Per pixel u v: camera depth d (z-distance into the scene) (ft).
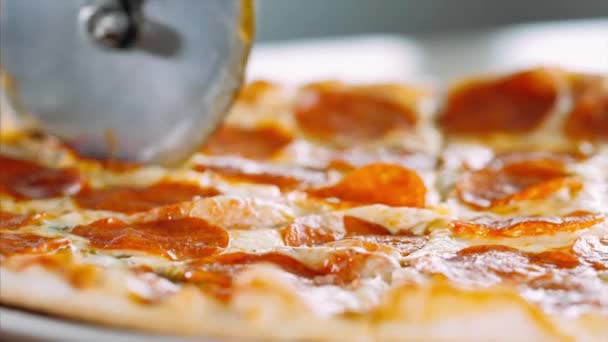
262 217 1.53
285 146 1.79
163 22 1.60
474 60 2.19
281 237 1.49
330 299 1.34
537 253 1.44
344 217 1.53
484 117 1.90
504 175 1.69
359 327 1.30
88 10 1.60
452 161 1.77
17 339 1.31
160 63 1.62
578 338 1.30
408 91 1.95
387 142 1.85
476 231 1.48
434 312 1.30
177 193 1.62
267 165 1.75
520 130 1.87
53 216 1.54
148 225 1.52
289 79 2.15
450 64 2.18
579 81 1.92
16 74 1.66
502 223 1.52
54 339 1.30
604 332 1.30
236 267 1.41
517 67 2.13
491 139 1.86
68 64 1.64
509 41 2.29
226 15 1.59
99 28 1.59
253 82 1.93
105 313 1.33
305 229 1.51
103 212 1.55
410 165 1.75
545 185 1.58
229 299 1.33
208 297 1.33
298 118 1.90
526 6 2.94
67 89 1.65
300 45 2.39
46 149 1.74
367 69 2.19
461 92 1.95
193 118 1.63
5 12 1.65
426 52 2.26
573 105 1.89
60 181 1.65
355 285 1.36
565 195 1.58
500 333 1.30
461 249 1.45
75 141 1.68
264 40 3.03
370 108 1.92
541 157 1.78
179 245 1.46
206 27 1.60
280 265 1.41
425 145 1.85
